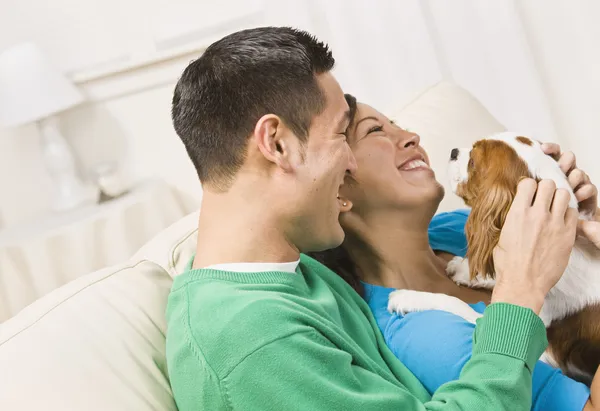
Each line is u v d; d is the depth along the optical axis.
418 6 2.99
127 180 3.37
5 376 1.08
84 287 1.27
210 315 1.02
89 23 3.26
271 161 1.10
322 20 3.10
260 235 1.12
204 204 1.16
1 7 3.25
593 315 1.32
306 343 0.98
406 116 2.06
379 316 1.36
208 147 1.12
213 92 1.11
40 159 3.30
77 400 1.06
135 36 3.27
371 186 1.39
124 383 1.11
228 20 3.21
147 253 1.48
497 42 3.03
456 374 1.17
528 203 1.18
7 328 1.18
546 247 1.14
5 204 3.30
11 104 2.93
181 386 1.03
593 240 1.31
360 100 3.13
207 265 1.12
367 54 3.09
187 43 3.26
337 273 1.45
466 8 3.02
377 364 1.16
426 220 1.44
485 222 1.35
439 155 1.94
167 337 1.12
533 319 1.06
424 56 3.06
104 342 1.16
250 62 1.11
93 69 3.22
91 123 3.29
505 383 0.99
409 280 1.45
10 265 2.75
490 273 1.36
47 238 2.79
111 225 2.90
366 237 1.43
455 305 1.30
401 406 1.01
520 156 1.35
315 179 1.12
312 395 0.95
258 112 1.09
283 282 1.10
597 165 3.19
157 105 3.27
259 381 0.95
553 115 3.17
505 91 3.09
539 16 3.08
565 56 3.11
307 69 1.13
